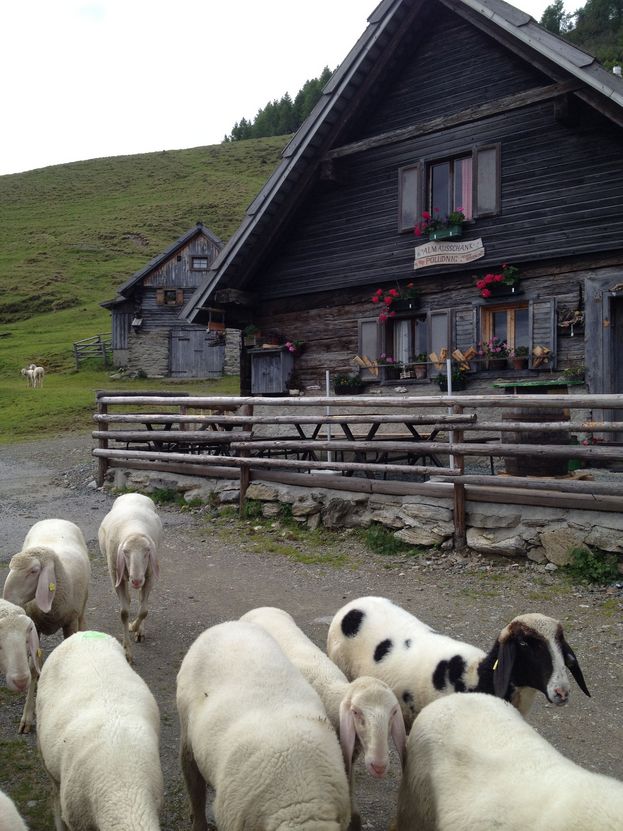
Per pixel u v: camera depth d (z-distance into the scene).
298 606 7.66
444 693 4.38
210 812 4.22
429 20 14.16
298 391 16.12
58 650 4.43
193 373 39.94
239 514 11.21
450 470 9.10
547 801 2.94
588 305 12.50
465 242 13.73
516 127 13.25
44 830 4.00
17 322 57.25
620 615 7.12
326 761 3.28
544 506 8.51
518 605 7.48
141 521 7.13
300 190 15.29
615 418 12.37
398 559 9.13
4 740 4.92
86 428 22.92
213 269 15.59
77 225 85.44
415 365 14.39
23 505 12.59
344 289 15.57
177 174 107.56
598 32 94.00
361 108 14.82
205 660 4.03
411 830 3.52
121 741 3.56
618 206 12.14
